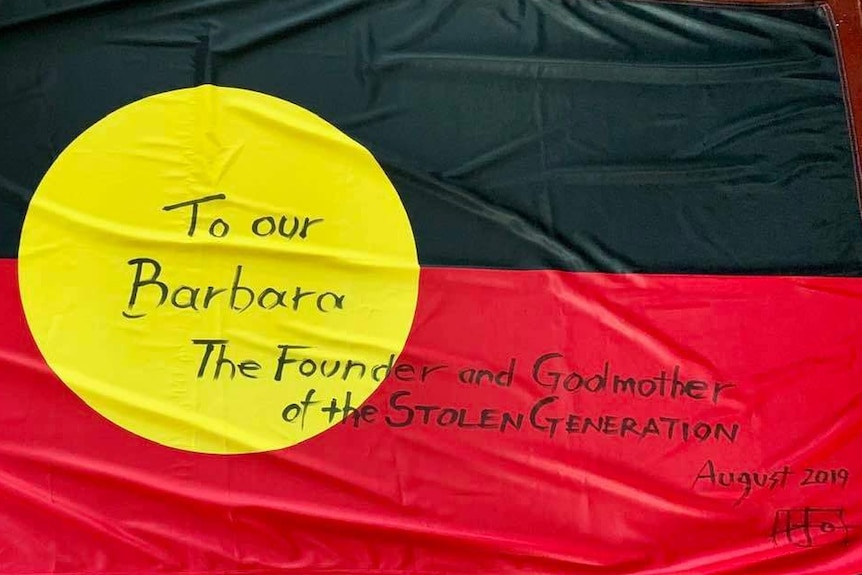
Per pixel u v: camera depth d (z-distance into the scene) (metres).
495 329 1.13
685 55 1.26
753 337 1.16
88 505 1.04
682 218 1.20
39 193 1.12
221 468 1.06
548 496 1.09
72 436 1.06
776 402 1.14
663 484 1.10
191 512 1.05
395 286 1.13
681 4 1.29
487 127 1.20
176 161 1.14
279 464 1.07
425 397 1.11
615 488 1.10
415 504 1.07
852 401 1.15
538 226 1.17
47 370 1.07
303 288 1.12
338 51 1.21
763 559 1.09
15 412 1.06
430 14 1.24
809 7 1.30
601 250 1.17
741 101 1.25
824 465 1.13
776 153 1.24
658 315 1.16
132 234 1.11
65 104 1.15
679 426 1.12
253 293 1.11
